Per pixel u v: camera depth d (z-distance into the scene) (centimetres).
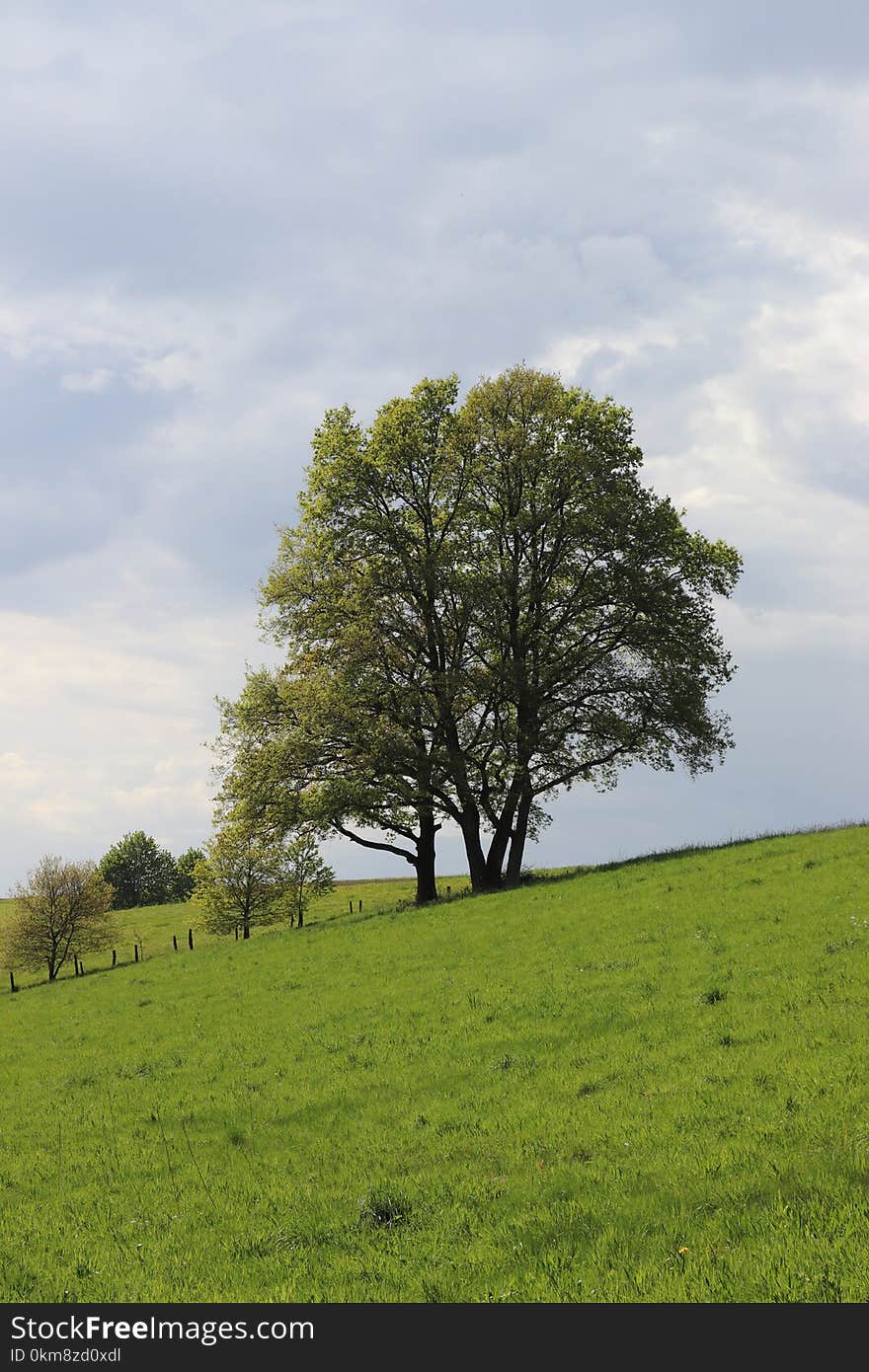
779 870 3325
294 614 4925
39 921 6606
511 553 4766
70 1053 3108
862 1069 1500
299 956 3956
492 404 4697
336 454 4847
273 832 4966
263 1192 1545
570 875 4644
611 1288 980
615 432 4762
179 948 7544
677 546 4666
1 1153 2058
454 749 4719
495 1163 1488
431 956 3319
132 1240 1408
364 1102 1994
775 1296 895
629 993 2325
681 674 4569
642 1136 1439
